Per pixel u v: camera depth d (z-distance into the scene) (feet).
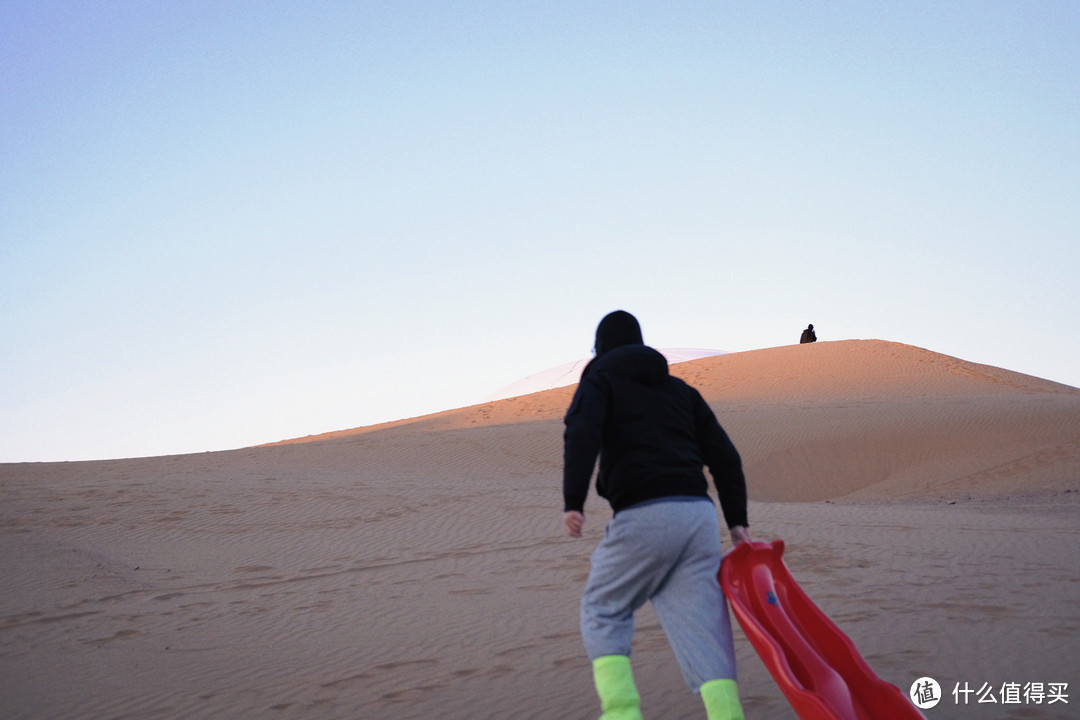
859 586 25.64
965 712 14.01
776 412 106.42
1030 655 17.29
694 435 11.64
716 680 10.10
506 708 15.56
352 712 15.84
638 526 10.65
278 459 86.99
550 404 147.95
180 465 82.53
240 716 16.02
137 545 42.70
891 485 82.38
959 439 90.89
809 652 10.37
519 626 22.93
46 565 37.55
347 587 31.07
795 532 38.86
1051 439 87.51
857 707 10.24
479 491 59.82
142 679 19.36
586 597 11.21
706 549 10.82
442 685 17.39
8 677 20.10
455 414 155.53
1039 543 34.32
